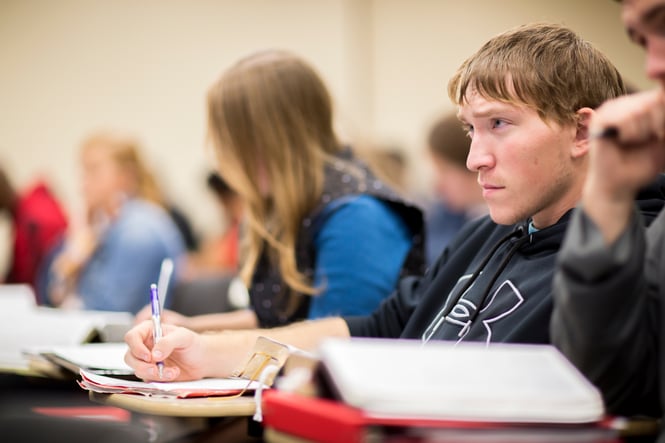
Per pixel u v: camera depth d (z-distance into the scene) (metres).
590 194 1.07
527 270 1.50
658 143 1.04
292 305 2.29
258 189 2.35
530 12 6.28
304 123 2.33
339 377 0.92
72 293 4.14
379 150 4.08
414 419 0.89
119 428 1.58
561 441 0.92
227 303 3.26
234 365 1.62
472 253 1.74
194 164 7.35
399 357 0.97
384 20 7.17
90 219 4.43
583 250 1.06
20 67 7.43
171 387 1.46
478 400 0.91
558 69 1.42
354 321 1.90
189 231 5.39
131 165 4.48
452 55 6.85
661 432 1.11
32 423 1.60
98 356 1.81
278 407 1.02
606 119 1.04
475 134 1.46
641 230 1.10
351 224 2.22
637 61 5.36
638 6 1.06
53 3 7.39
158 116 7.39
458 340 1.53
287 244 2.28
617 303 1.06
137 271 4.02
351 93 7.20
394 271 2.21
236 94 2.32
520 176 1.42
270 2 7.31
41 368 1.91
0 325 2.42
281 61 2.37
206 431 1.54
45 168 7.40
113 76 7.40
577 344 1.09
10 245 5.07
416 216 2.29
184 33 7.36
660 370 1.14
